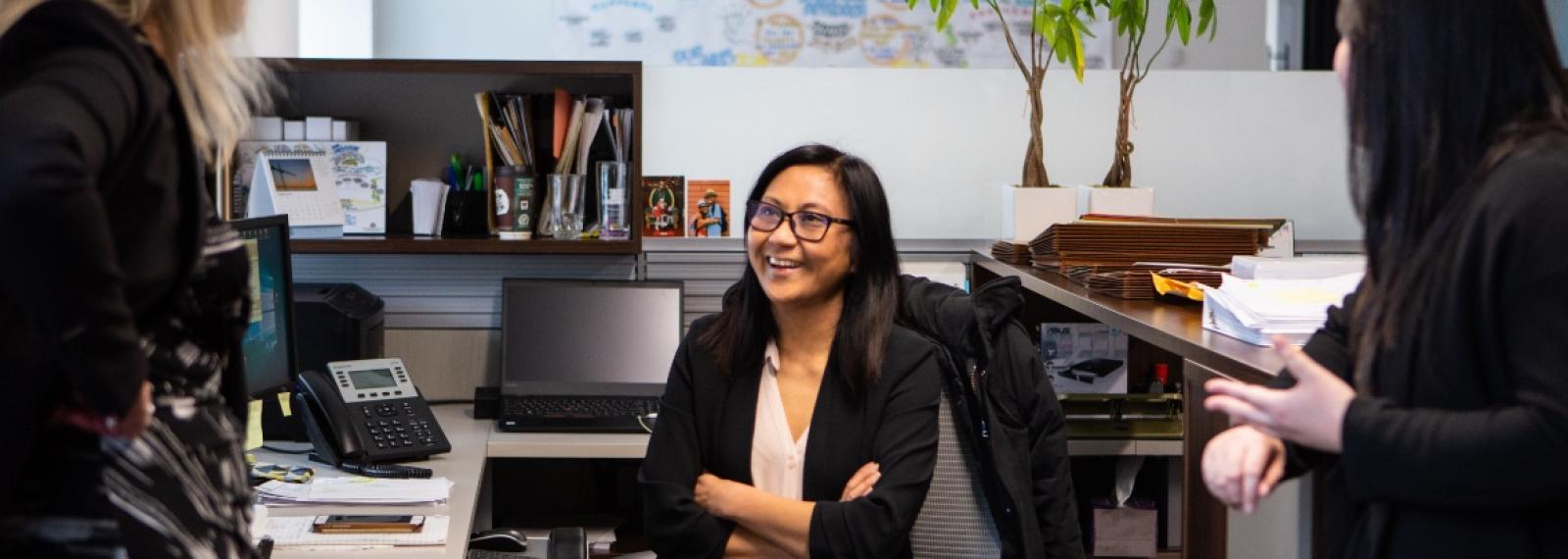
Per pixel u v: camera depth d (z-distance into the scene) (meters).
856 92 3.36
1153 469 3.31
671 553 2.14
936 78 3.36
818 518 2.04
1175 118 3.38
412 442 2.75
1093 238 2.49
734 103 3.35
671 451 2.18
